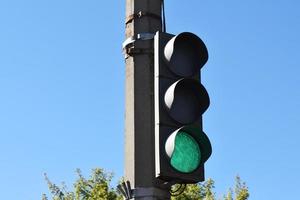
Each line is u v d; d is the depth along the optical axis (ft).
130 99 18.07
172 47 16.14
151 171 17.19
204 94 16.10
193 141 15.75
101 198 76.02
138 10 18.63
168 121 15.76
